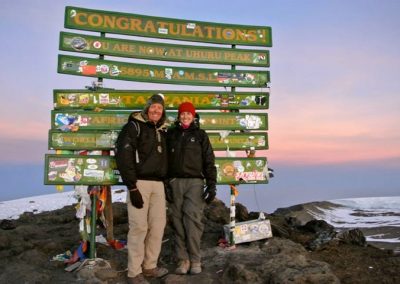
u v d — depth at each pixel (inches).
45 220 365.4
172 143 207.0
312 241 263.3
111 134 233.9
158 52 254.7
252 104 264.4
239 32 269.1
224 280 196.5
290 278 184.1
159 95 200.5
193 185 204.5
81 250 217.2
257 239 249.1
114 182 227.8
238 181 252.5
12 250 229.0
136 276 189.8
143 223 192.4
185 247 206.5
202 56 262.1
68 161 226.1
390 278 201.8
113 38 246.1
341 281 199.3
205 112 256.5
